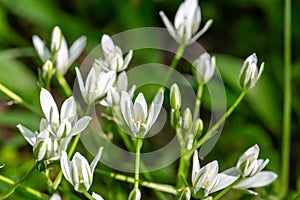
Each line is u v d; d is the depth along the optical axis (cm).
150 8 95
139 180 67
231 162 85
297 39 98
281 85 94
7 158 84
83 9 101
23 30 98
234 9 103
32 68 94
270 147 86
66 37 92
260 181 66
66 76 91
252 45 101
